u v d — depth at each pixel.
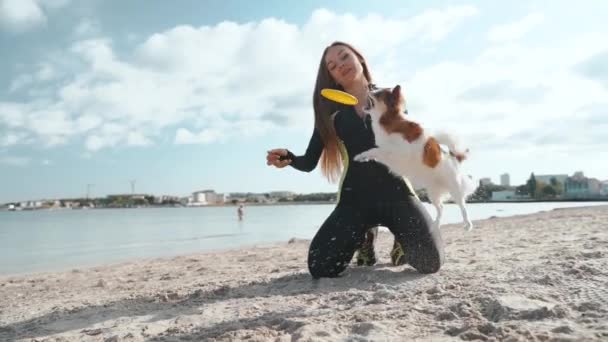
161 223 36.28
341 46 4.24
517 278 3.45
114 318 3.51
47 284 6.59
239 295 3.91
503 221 13.86
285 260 7.20
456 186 3.84
